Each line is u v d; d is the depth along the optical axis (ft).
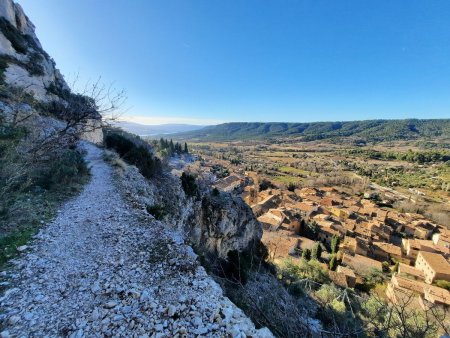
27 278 17.95
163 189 60.64
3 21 101.50
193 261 22.50
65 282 18.16
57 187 38.19
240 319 16.11
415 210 251.60
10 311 14.75
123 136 80.12
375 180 375.86
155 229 28.60
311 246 132.16
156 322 14.94
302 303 31.09
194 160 401.08
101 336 13.70
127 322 14.79
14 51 95.96
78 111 30.83
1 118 40.24
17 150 34.58
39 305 15.60
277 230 148.36
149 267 20.90
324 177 360.89
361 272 109.60
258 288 21.09
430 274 113.39
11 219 25.75
